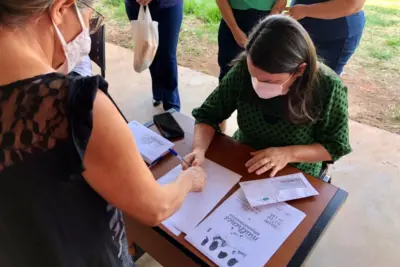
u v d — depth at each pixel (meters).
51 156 0.57
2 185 0.59
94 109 0.56
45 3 0.55
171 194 0.76
